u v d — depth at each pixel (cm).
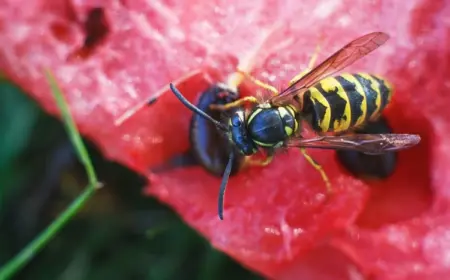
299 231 12
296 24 12
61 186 14
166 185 13
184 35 13
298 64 12
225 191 12
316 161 12
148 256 14
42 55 13
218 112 12
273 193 12
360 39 12
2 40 13
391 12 13
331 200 12
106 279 14
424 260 13
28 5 13
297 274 13
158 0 13
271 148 12
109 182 14
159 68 13
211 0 13
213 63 12
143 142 13
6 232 14
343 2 13
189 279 14
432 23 13
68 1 13
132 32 13
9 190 14
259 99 12
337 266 13
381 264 13
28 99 14
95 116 13
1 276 13
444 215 13
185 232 14
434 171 13
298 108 12
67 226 14
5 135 14
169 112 13
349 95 12
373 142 12
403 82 13
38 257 14
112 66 13
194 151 12
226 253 13
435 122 13
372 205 13
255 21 12
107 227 14
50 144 14
